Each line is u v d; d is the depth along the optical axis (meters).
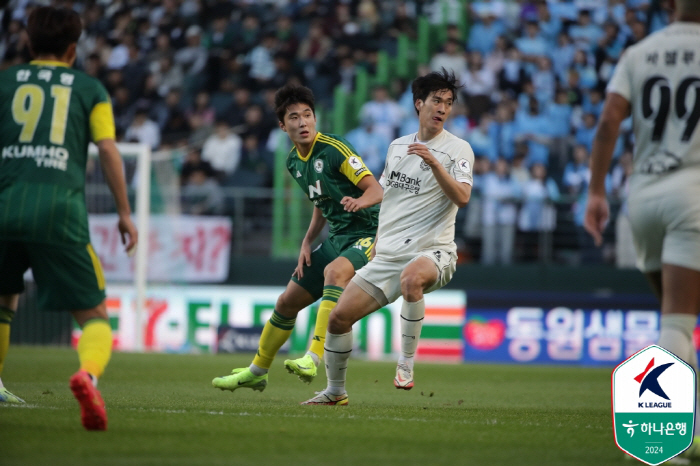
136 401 18.27
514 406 20.23
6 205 12.83
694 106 11.80
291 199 51.88
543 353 46.88
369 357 46.41
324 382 27.06
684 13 12.29
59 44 13.73
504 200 50.69
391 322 46.38
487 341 47.22
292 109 19.47
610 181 53.34
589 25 66.00
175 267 50.03
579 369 39.28
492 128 56.81
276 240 51.66
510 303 47.28
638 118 12.12
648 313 46.88
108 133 13.40
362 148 56.34
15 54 68.69
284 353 47.06
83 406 12.24
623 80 12.26
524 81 61.12
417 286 17.59
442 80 18.23
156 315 49.28
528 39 64.81
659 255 12.12
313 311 47.12
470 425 15.02
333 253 19.92
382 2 69.38
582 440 13.43
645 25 65.44
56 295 13.06
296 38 65.06
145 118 61.28
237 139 56.88
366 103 60.28
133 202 49.94
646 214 11.91
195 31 66.38
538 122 57.38
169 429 13.16
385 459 11.07
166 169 50.81
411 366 18.17
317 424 14.35
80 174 13.34
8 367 29.75
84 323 13.27
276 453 11.32
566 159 55.94
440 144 18.33
